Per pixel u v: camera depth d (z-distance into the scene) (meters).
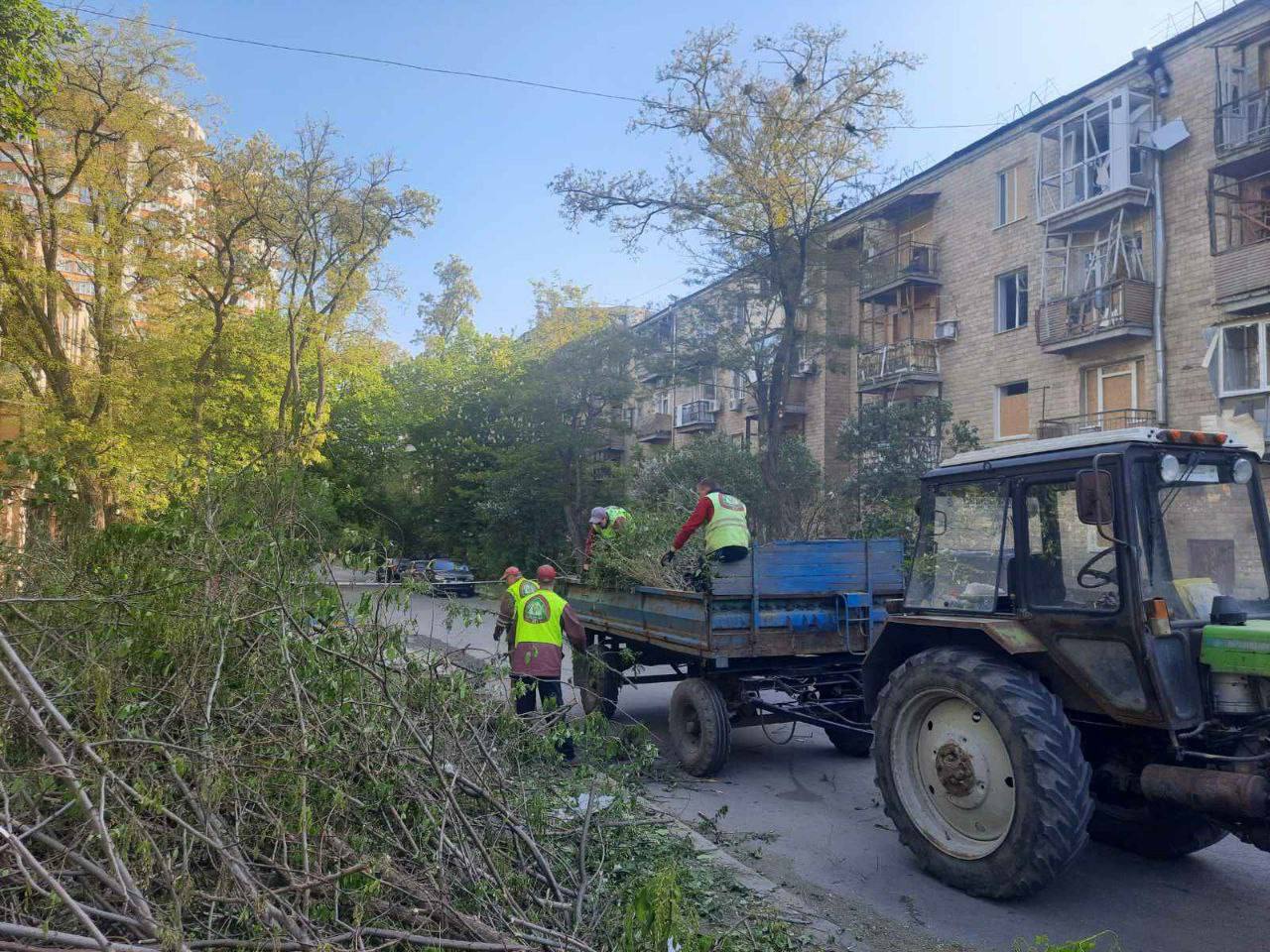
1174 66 17.78
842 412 28.53
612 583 8.82
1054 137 20.38
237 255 23.59
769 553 7.26
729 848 5.46
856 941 4.30
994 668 4.86
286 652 3.84
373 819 3.72
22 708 3.15
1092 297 18.94
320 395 26.09
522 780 4.48
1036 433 20.84
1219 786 4.14
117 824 3.17
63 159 19.67
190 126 21.25
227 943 2.91
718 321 21.89
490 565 33.72
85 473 16.97
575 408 32.19
